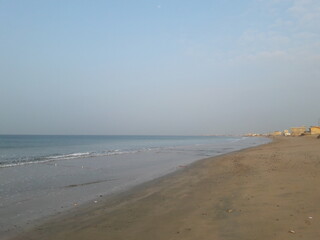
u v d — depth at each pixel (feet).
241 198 24.59
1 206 26.99
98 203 27.58
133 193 31.99
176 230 17.54
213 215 20.16
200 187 32.53
